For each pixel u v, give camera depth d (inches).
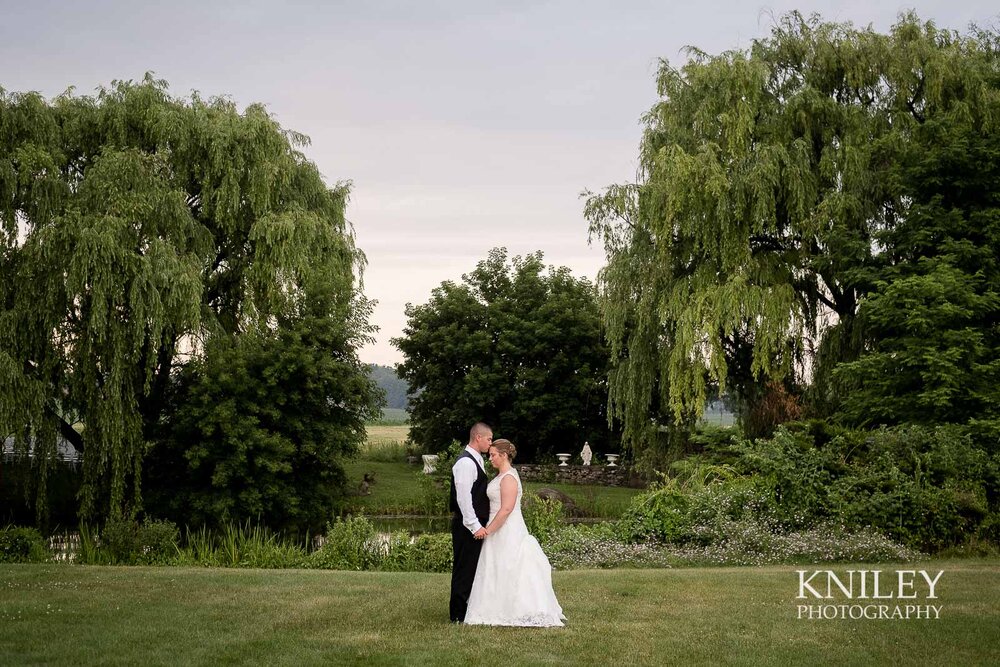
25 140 1033.5
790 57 1103.0
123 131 1088.2
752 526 617.0
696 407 1036.5
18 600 353.1
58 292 975.6
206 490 1210.6
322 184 1294.3
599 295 1181.1
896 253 956.6
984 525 604.4
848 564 540.1
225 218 1125.1
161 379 1214.9
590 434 1919.3
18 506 1172.5
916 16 1098.1
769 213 1029.2
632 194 1114.7
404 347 2001.7
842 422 890.1
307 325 1320.1
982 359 834.2
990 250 883.4
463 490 314.2
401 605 344.8
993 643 288.0
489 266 2053.4
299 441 1294.3
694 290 1064.8
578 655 268.1
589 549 625.3
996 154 895.1
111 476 1051.3
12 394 944.9
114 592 376.5
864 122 1035.9
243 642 280.5
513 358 1950.1
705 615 328.5
